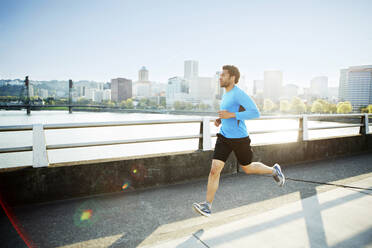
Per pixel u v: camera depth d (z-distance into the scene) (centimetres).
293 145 591
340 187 403
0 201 314
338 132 5131
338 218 285
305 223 273
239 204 340
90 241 247
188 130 5722
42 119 10744
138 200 353
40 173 331
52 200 340
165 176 421
